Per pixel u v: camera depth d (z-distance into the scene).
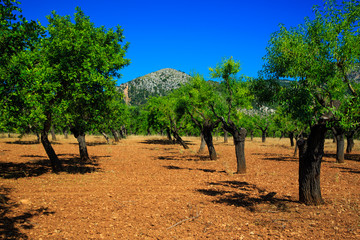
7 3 5.11
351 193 8.99
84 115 14.81
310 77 7.77
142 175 12.45
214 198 8.32
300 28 9.85
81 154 17.39
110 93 12.98
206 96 17.78
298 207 7.33
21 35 5.58
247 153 25.06
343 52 7.89
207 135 18.94
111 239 5.10
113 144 34.31
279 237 5.23
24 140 33.84
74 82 11.40
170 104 29.16
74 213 6.60
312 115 6.71
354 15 8.18
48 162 15.83
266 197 8.52
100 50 12.41
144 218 6.36
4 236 4.98
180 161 18.25
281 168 15.20
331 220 6.22
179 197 8.39
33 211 6.63
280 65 9.91
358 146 32.62
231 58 14.88
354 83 9.77
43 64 10.59
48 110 11.38
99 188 9.50
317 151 7.51
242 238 5.18
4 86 6.90
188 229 5.66
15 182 9.95
